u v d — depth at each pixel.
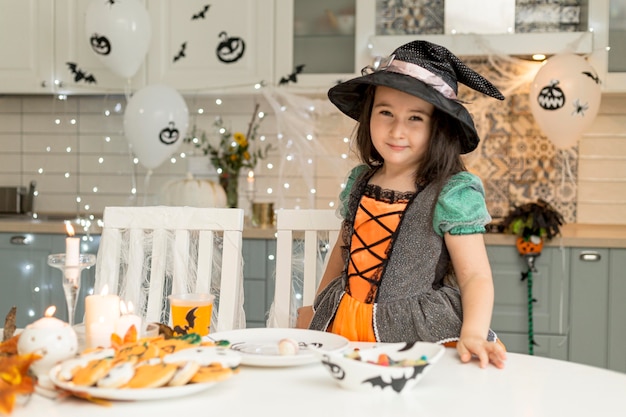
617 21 3.20
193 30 3.41
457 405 0.97
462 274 1.42
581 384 1.07
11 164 3.89
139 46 3.24
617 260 3.04
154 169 3.79
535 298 3.08
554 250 3.07
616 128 3.50
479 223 1.44
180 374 0.96
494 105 3.52
